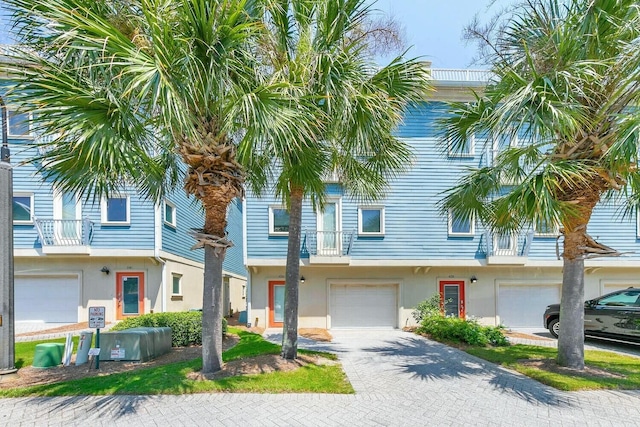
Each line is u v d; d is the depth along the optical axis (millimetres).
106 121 4316
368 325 12719
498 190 6863
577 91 5523
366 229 12438
